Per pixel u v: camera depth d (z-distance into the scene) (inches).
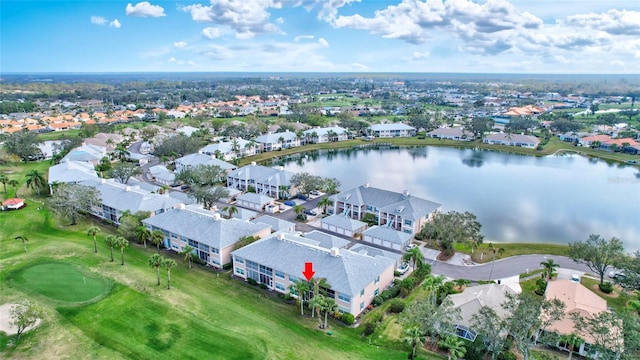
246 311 2807.6
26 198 5157.5
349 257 3031.5
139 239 3777.1
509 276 3452.3
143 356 2277.3
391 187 6378.0
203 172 5782.5
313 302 2586.1
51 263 3339.1
